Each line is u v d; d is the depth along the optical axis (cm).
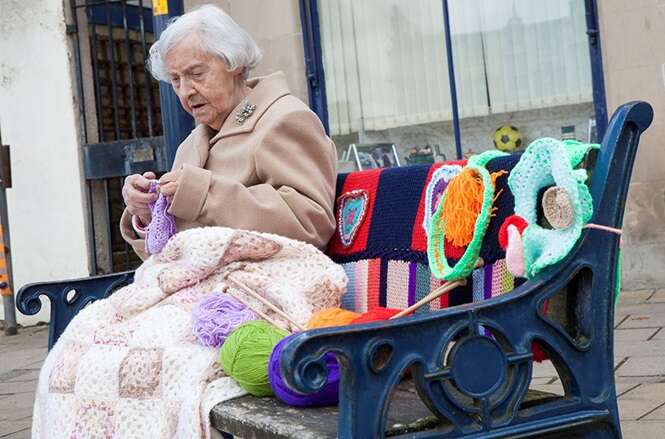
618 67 687
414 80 787
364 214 277
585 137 732
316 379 163
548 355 190
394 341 170
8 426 454
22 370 638
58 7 852
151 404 239
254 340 219
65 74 855
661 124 676
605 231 192
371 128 805
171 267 272
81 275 860
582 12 726
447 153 784
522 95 752
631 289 691
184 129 514
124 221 309
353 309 273
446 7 770
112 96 889
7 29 865
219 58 289
